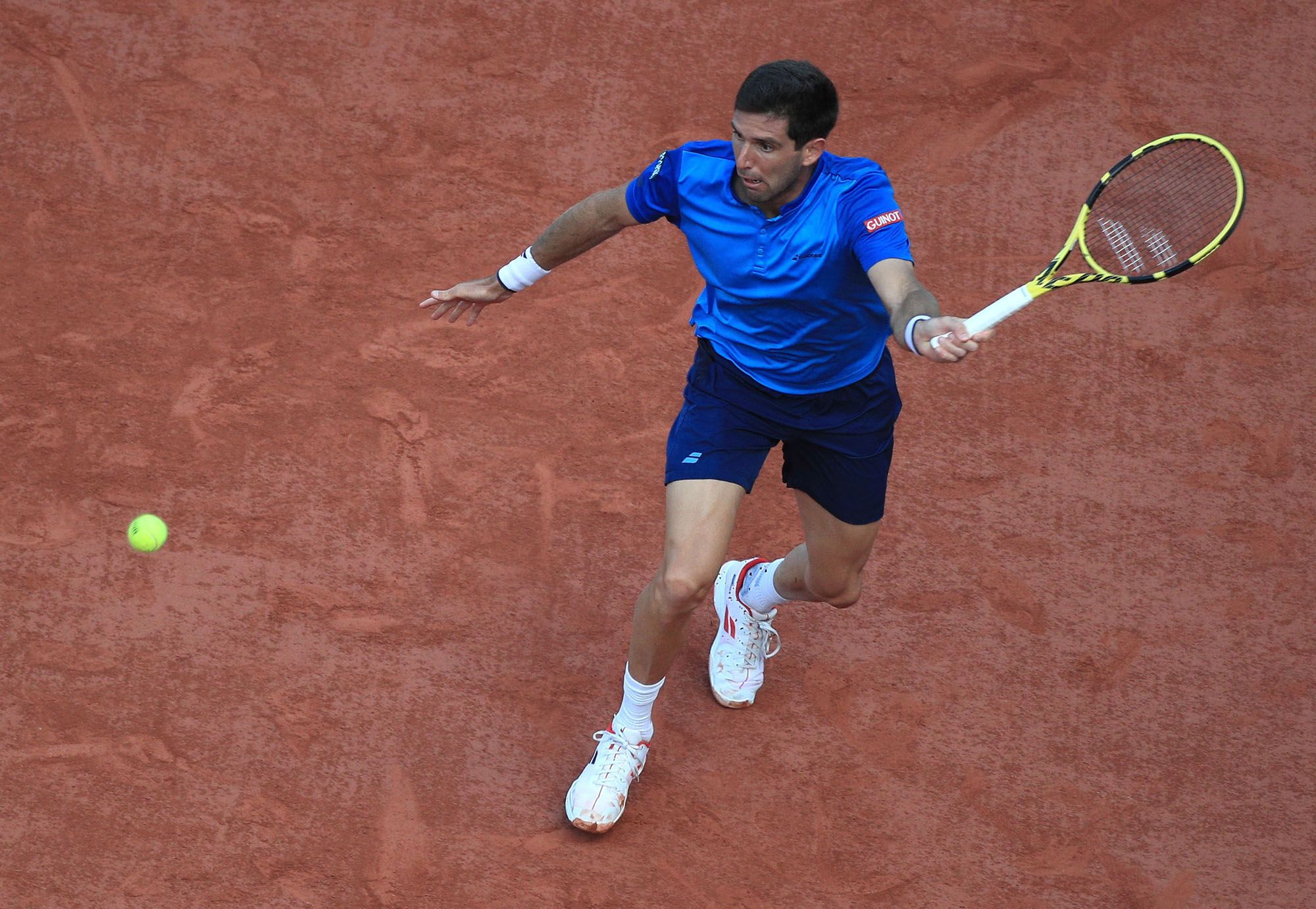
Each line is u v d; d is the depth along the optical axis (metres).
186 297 20.72
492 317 20.84
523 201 22.73
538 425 19.45
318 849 14.80
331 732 15.82
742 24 26.11
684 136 24.06
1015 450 19.69
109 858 14.55
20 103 23.36
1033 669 17.12
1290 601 18.06
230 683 16.19
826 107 11.82
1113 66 25.72
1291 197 23.56
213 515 17.94
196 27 24.92
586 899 14.62
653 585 13.59
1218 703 16.92
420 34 25.31
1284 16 26.59
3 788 15.02
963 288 21.84
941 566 18.19
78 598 16.86
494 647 16.89
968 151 24.12
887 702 16.69
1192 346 21.27
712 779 15.82
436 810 15.24
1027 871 15.23
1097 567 18.30
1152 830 15.68
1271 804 15.99
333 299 20.89
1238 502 19.20
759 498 19.02
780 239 12.62
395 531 18.00
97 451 18.53
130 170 22.55
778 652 17.14
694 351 20.62
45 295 20.56
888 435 14.12
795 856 15.17
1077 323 21.52
